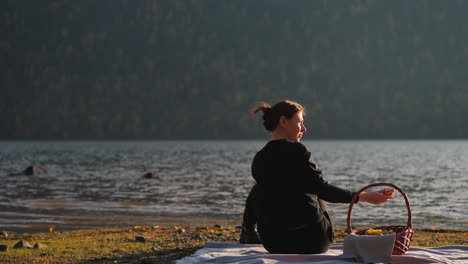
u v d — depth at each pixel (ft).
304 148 13.93
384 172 110.42
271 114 14.69
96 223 36.45
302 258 13.51
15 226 34.76
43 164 141.08
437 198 55.42
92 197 57.06
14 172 107.14
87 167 126.21
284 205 13.97
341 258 13.46
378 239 13.28
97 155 212.64
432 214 41.24
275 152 14.01
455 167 128.67
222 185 74.79
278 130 14.67
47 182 80.07
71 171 109.91
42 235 27.53
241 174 100.94
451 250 15.10
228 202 52.01
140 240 21.56
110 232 27.22
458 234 25.22
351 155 211.82
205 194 61.00
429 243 21.75
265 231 14.33
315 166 13.94
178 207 47.39
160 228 28.35
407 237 13.73
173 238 22.48
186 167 126.93
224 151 268.41
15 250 19.77
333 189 13.71
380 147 343.26
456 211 43.32
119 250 18.89
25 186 72.49
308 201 14.03
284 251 14.25
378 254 13.28
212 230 27.07
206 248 16.10
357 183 82.99
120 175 97.14
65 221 37.42
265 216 14.29
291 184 13.89
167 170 114.32
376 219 37.78
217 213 42.88
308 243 14.10
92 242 21.49
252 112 15.08
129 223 36.50
